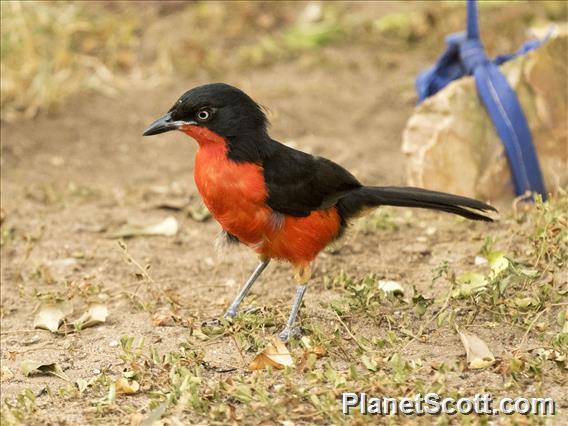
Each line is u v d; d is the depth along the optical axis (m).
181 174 15.37
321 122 17.05
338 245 10.79
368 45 19.88
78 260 12.27
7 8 18.05
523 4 19.45
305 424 8.11
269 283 11.45
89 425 8.27
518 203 13.20
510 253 10.98
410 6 20.89
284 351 9.04
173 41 19.50
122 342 9.19
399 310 10.11
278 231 9.65
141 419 8.16
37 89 17.12
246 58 19.11
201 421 8.18
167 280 11.63
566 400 8.34
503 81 13.32
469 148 13.33
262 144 9.54
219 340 9.77
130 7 20.42
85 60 18.77
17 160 15.50
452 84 13.48
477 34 13.66
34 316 10.77
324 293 10.98
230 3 20.72
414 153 13.36
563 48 13.67
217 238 10.31
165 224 13.18
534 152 13.20
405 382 8.44
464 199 10.20
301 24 20.36
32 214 13.69
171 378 8.57
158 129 9.50
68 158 15.72
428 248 12.02
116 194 14.53
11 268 12.09
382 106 17.61
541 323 9.52
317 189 9.67
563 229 10.51
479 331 9.58
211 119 9.40
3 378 9.30
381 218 12.62
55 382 9.22
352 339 9.59
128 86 18.14
